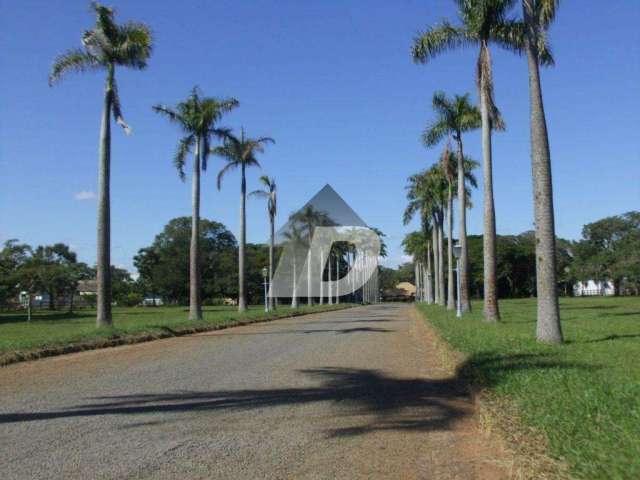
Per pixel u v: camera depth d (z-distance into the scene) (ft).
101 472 19.21
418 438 23.53
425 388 34.14
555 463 17.26
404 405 29.43
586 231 298.76
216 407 28.96
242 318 105.19
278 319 116.88
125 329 69.67
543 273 49.14
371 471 19.57
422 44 76.23
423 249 253.24
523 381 29.27
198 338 69.56
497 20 74.18
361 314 140.15
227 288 289.74
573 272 297.94
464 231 107.55
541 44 51.06
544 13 49.19
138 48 71.67
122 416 27.07
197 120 99.50
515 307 136.05
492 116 76.43
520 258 315.37
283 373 39.88
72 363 46.75
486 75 74.79
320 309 164.66
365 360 46.93
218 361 46.55
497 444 21.49
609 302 157.07
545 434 20.06
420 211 178.60
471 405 29.40
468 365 36.91
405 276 514.68
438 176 147.43
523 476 17.31
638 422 20.31
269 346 58.70
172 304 312.71
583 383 27.61
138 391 33.27
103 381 37.01
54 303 254.68
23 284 203.92
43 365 45.68
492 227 78.07
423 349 55.26
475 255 317.63
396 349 55.36
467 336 55.01
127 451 21.53
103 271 71.51
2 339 65.46
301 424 25.64
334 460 20.71
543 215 49.37
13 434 23.89
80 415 27.30
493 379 30.78
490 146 77.20
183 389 33.78
